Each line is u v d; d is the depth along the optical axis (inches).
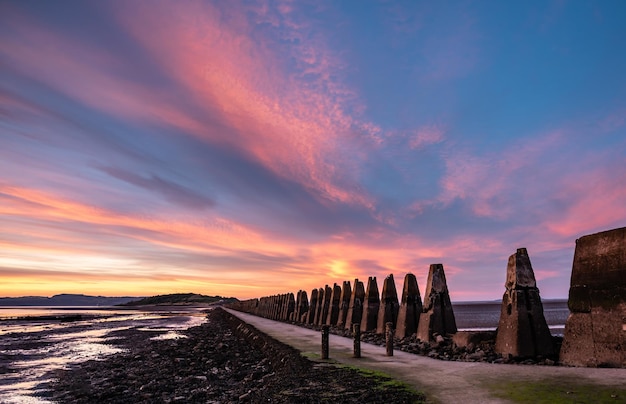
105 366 743.7
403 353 560.4
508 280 518.9
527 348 474.3
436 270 718.5
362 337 833.5
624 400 253.1
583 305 433.7
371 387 332.5
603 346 402.0
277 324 1405.0
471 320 3533.5
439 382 340.2
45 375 666.2
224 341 1159.0
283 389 356.5
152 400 466.3
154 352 929.5
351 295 1145.4
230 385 531.5
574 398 266.4
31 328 1958.7
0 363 806.5
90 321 2689.5
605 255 418.6
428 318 693.9
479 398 282.7
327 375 394.9
